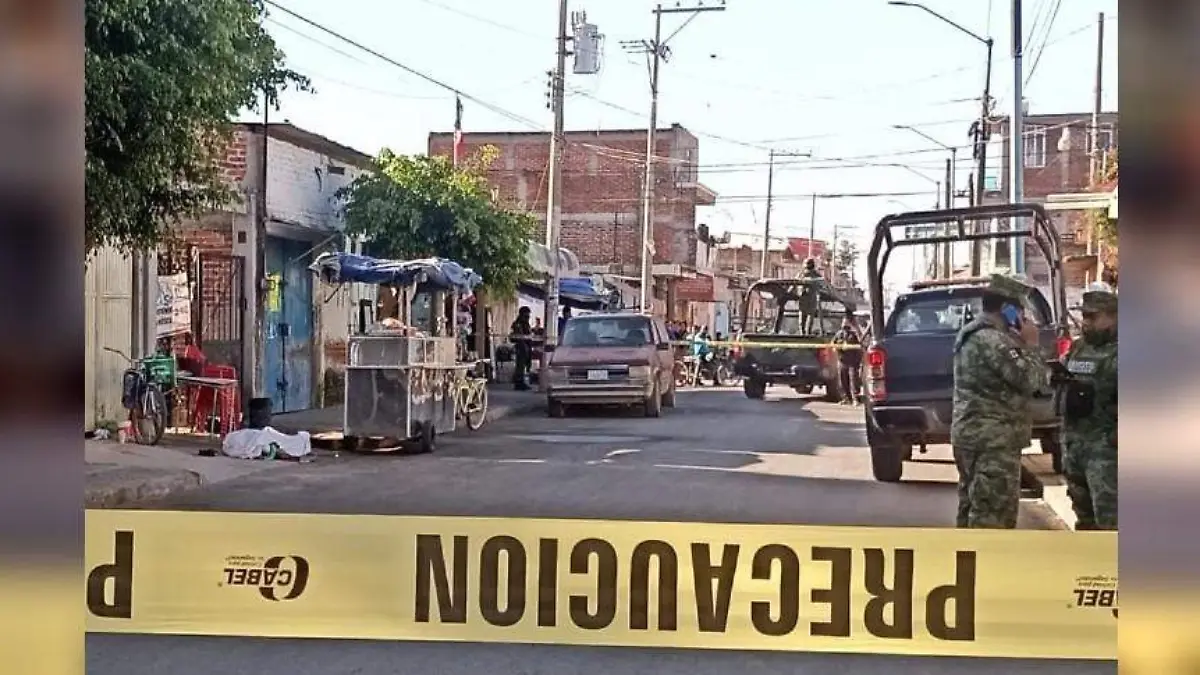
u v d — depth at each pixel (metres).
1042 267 8.82
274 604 6.19
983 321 7.35
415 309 13.80
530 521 6.14
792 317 13.12
